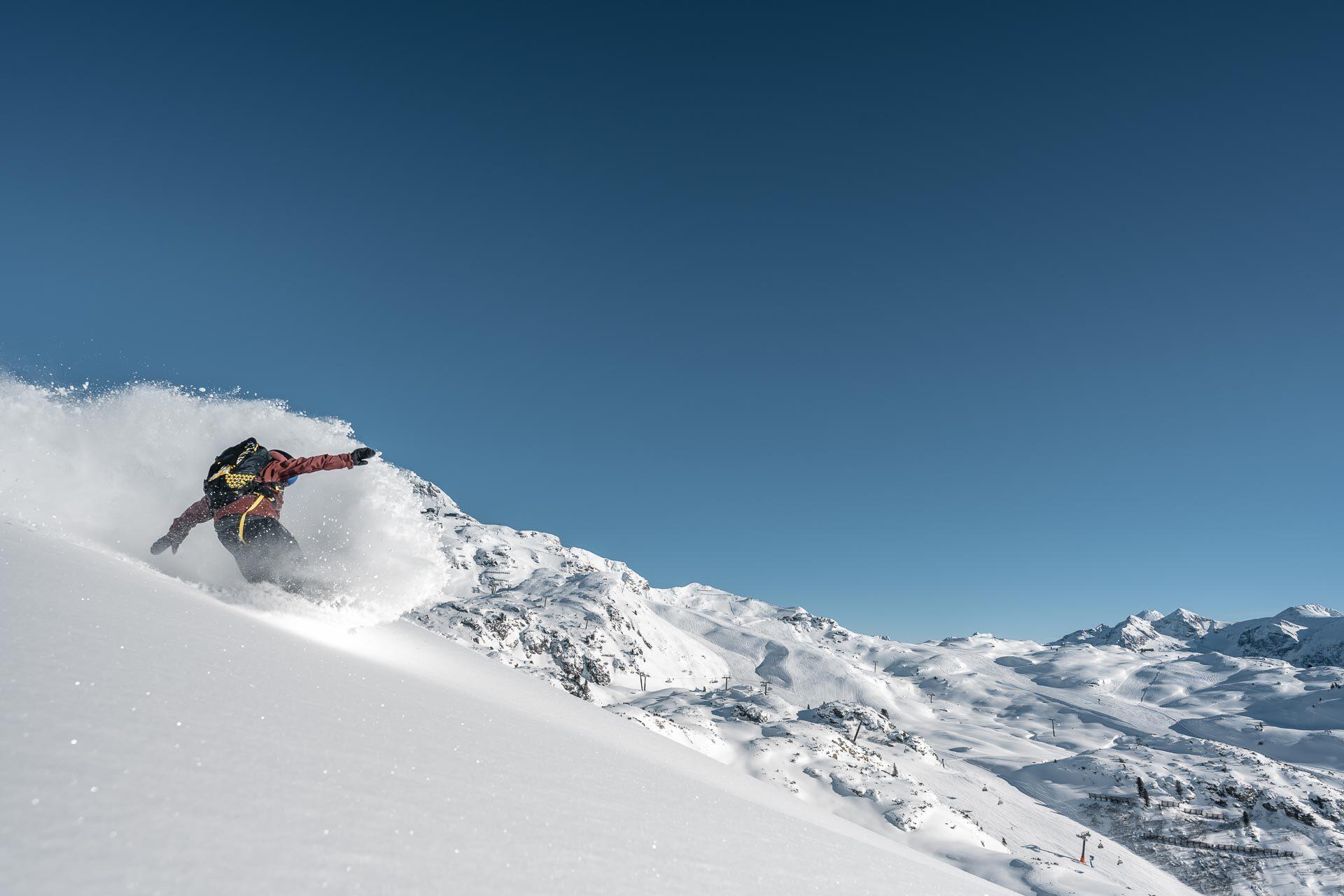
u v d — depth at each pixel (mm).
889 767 99688
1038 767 140500
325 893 1373
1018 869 53156
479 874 1720
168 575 4758
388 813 1875
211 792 1597
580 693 81438
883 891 3057
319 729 2311
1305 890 89188
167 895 1152
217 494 5402
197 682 2256
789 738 90750
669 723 79625
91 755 1529
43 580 2703
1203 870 95500
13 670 1779
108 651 2189
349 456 5883
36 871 1075
